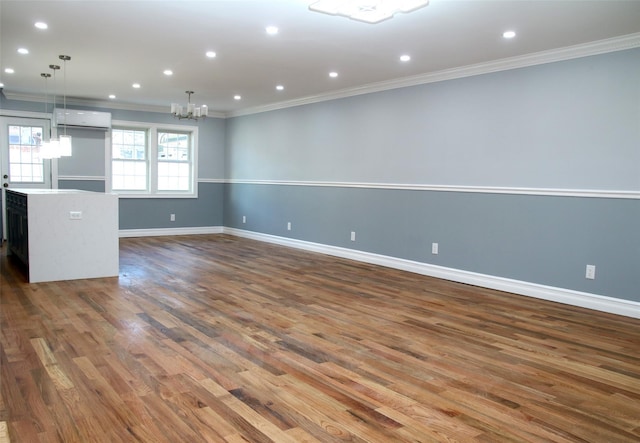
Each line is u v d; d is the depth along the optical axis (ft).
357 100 21.84
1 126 24.52
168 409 7.59
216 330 11.57
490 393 8.52
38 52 16.19
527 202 15.75
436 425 7.34
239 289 15.85
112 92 23.90
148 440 6.68
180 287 15.92
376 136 20.95
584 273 14.47
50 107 25.72
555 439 7.03
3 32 13.99
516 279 16.11
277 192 26.96
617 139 13.73
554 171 15.08
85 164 26.78
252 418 7.39
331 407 7.82
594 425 7.47
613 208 13.84
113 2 11.63
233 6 11.72
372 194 21.22
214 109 29.55
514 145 16.06
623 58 13.53
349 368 9.46
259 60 16.87
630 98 13.44
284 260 21.71
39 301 13.75
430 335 11.60
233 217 30.91
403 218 19.84
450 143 18.01
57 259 16.37
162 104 27.53
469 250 17.47
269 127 27.43
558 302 15.01
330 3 10.05
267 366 9.45
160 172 29.53
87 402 7.75
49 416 7.27
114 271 17.40
